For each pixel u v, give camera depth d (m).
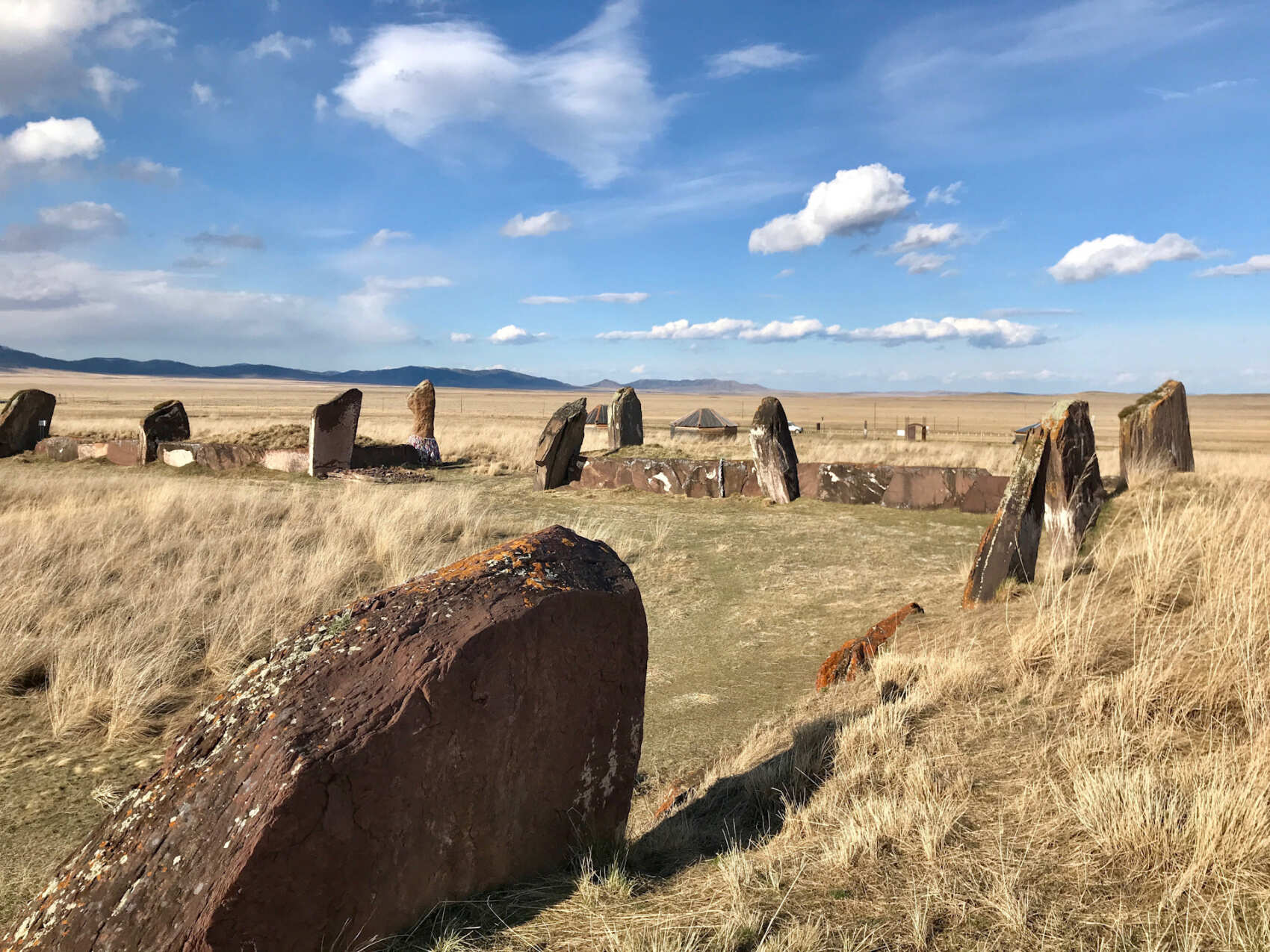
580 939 2.48
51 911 2.41
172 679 5.98
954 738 3.86
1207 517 7.20
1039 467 7.56
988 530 7.47
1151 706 3.77
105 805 4.30
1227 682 3.74
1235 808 2.66
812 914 2.48
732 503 15.28
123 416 47.03
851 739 4.04
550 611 3.02
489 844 2.87
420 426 22.92
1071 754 3.39
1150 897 2.43
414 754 2.60
